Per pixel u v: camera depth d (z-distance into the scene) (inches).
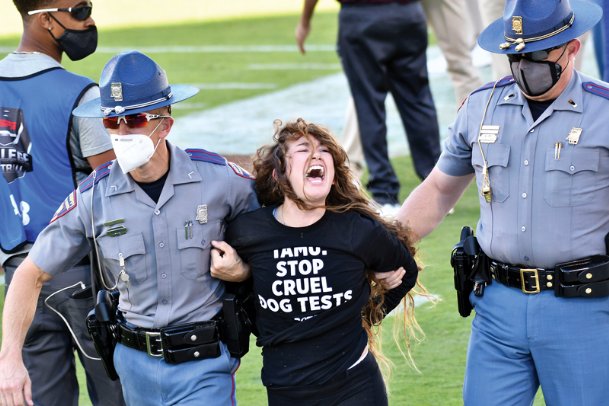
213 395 525.3
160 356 528.7
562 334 522.6
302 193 508.4
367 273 533.6
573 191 514.0
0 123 596.1
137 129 510.9
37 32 609.9
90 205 530.0
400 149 1373.0
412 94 1091.9
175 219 523.8
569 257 518.3
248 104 1654.8
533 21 505.0
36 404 616.4
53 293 592.1
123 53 517.7
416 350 789.2
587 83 519.8
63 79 598.9
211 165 533.3
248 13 2684.5
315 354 518.6
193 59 2060.8
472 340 555.2
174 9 2785.4
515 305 530.9
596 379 525.0
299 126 514.0
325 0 2827.3
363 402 526.6
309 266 515.2
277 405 529.7
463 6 1173.1
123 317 545.0
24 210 599.2
